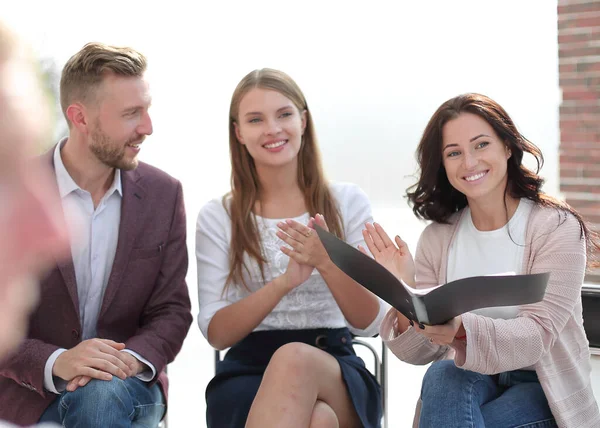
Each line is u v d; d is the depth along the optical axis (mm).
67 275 1941
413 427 1882
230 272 2229
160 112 4320
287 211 2283
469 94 1949
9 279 273
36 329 1961
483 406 1745
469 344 1641
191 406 3041
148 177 2166
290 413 1779
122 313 2070
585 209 2953
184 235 2199
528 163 3107
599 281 2758
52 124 283
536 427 1731
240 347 2221
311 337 2201
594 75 2902
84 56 2000
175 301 2150
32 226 275
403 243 1898
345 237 2303
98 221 2070
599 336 2586
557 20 2953
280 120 2199
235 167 2289
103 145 1999
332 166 4004
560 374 1774
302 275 2070
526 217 1893
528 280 1392
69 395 1784
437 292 1472
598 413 1808
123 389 1820
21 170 273
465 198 2018
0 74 270
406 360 1910
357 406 1958
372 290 1650
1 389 1942
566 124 2979
